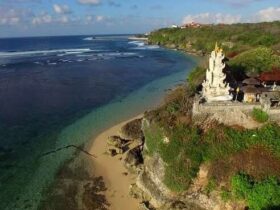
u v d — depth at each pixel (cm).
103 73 12075
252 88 4909
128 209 4222
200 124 4400
